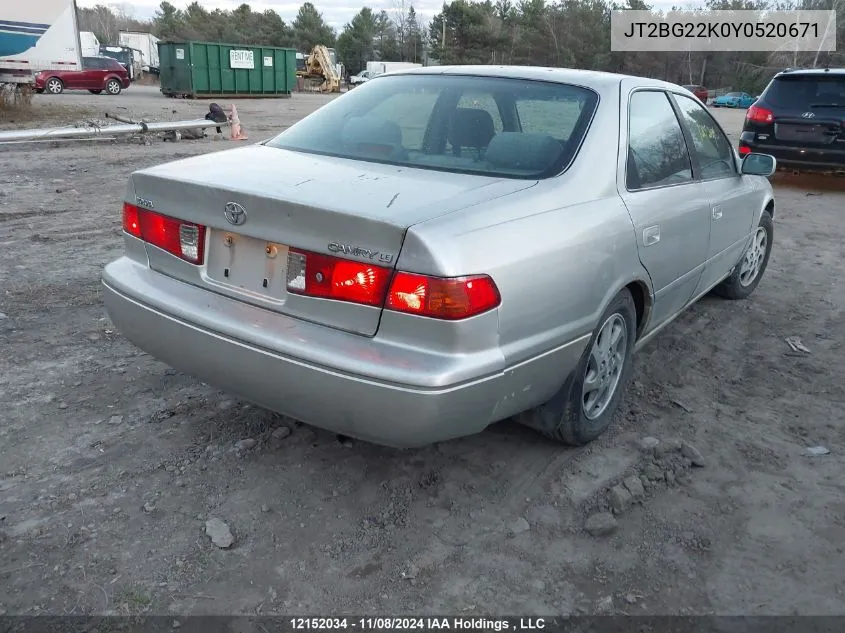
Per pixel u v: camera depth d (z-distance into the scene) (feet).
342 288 7.98
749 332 16.46
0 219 23.72
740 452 11.21
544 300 8.64
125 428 11.05
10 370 12.76
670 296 12.68
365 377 7.73
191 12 342.64
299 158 10.42
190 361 9.25
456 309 7.60
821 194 36.14
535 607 7.95
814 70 34.24
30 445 10.48
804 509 9.83
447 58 226.58
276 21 329.72
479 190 8.91
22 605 7.64
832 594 8.30
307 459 10.41
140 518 9.03
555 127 10.42
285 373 8.23
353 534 8.93
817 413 12.63
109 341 14.23
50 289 17.01
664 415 12.31
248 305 8.80
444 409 7.70
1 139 41.06
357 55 292.40
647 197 11.07
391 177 9.35
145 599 7.80
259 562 8.41
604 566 8.61
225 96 106.83
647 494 10.03
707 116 14.69
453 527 9.14
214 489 9.66
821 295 19.40
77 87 95.20
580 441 10.76
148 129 46.50
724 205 14.34
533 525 9.26
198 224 9.20
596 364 10.51
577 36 219.61
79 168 34.73
